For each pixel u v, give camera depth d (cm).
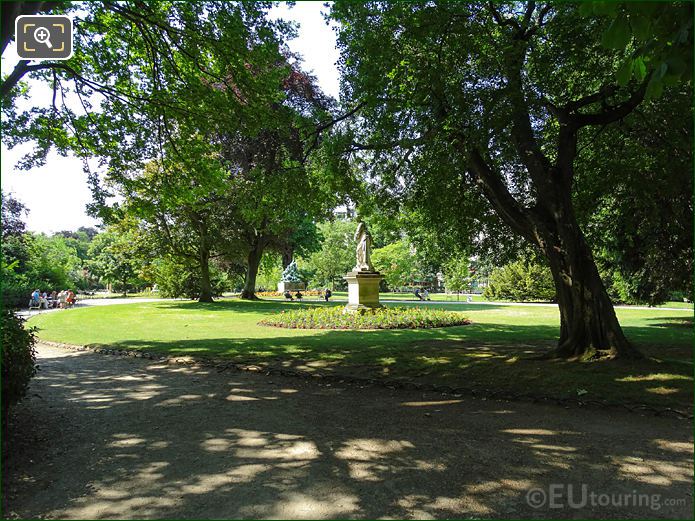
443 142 889
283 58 1119
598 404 636
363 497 373
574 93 1045
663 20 338
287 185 1204
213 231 3136
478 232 1349
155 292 5722
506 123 852
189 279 3744
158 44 1145
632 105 920
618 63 927
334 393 740
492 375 802
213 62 1181
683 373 735
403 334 1505
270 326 1812
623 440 505
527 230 984
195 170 1322
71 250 7319
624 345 856
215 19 1045
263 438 521
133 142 1303
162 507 359
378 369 891
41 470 434
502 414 612
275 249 3984
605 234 1583
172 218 3116
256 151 2406
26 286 3353
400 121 1001
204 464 446
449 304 3438
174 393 742
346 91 1109
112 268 5684
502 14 1032
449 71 866
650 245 1498
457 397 709
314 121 1225
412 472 422
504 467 433
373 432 540
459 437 520
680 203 1239
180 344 1248
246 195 1309
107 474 425
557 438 514
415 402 681
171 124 1295
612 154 1188
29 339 532
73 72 1042
